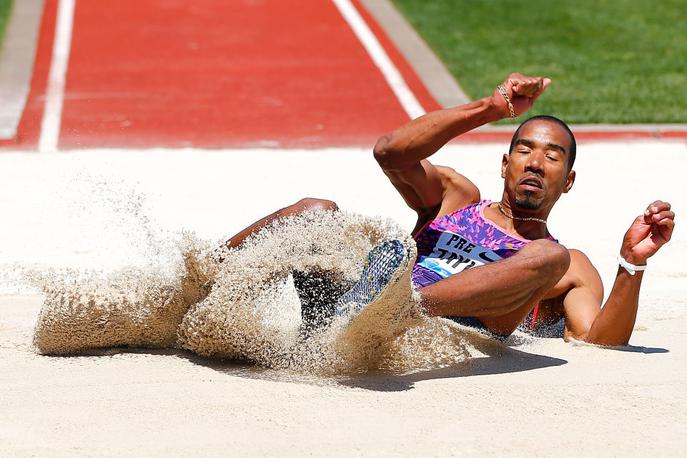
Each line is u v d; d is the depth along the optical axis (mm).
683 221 27438
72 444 13781
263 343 16859
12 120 37844
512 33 52062
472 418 14781
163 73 44906
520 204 18000
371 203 28547
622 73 45906
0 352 17594
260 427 14344
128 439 13945
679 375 16656
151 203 28078
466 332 17484
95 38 49781
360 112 40375
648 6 57031
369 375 16703
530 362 17359
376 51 48781
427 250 18109
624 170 32625
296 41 50125
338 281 17266
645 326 19766
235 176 31266
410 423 14539
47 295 17531
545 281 16656
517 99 17719
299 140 36500
